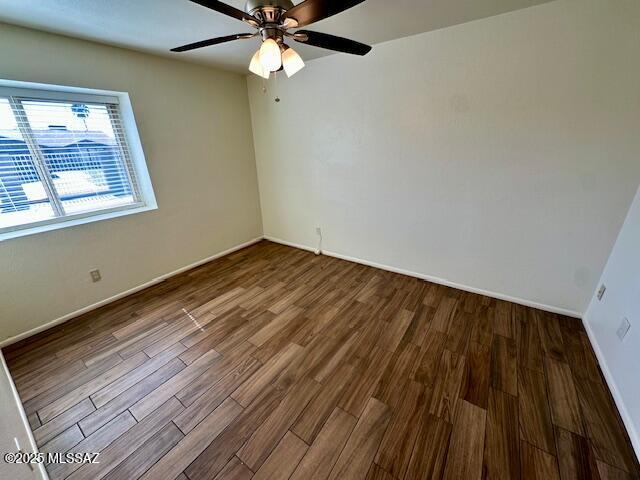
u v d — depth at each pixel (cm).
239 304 241
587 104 171
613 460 118
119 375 167
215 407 146
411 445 125
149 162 257
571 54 168
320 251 346
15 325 196
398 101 237
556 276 209
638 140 163
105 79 217
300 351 184
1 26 169
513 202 211
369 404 145
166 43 213
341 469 117
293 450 125
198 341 196
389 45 227
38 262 202
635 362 133
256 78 319
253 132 350
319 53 253
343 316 221
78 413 144
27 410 146
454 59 204
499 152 206
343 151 285
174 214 286
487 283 241
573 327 200
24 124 195
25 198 202
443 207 244
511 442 126
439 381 158
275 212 374
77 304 226
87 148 229
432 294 249
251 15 126
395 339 193
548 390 151
